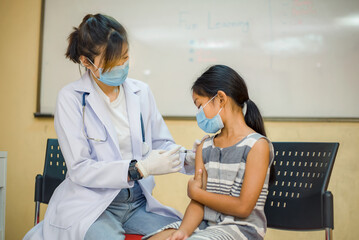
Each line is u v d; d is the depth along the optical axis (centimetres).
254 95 233
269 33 235
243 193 109
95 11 254
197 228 113
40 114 251
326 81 228
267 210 138
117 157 135
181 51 243
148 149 145
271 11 235
